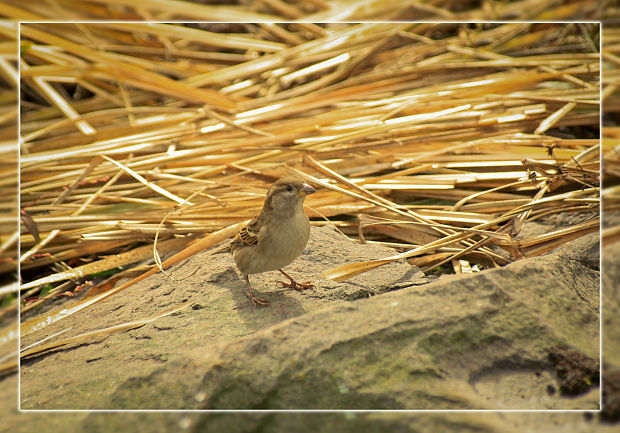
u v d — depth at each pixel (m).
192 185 6.72
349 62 8.14
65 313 5.09
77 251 6.08
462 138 7.03
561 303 4.04
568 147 6.68
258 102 7.94
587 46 8.01
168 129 7.47
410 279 5.11
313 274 5.26
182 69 8.27
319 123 7.50
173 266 5.73
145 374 3.61
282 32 8.41
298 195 4.46
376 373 3.46
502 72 8.09
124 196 6.59
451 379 3.52
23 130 7.12
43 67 7.10
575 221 5.86
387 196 6.67
